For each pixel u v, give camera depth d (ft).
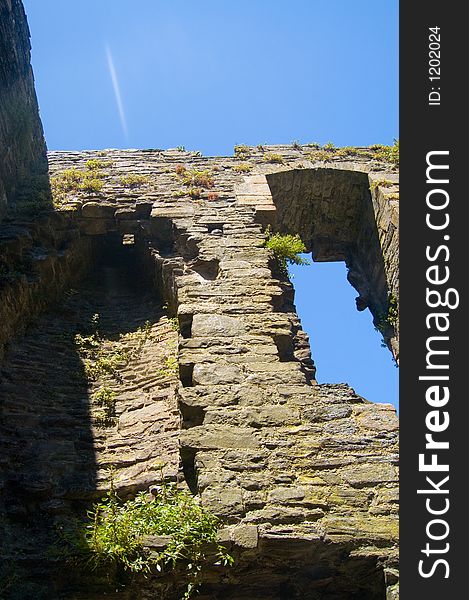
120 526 18.76
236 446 21.26
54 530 20.56
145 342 31.22
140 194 39.86
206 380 23.84
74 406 26.61
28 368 28.04
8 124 39.27
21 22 45.16
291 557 18.40
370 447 21.42
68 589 18.25
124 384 28.37
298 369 24.67
